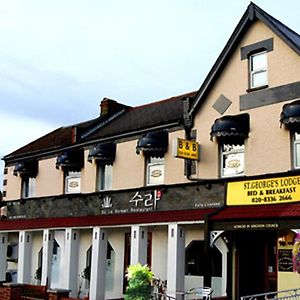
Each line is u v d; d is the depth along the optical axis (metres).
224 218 17.05
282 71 17.94
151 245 22.36
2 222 27.84
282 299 15.88
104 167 24.22
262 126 18.14
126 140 23.08
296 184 16.69
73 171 25.61
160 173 21.47
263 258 18.62
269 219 15.85
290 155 17.23
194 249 21.19
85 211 24.02
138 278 15.25
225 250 19.89
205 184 19.23
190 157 19.39
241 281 19.12
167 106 25.98
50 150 26.78
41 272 25.70
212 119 19.69
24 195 28.27
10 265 29.12
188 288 21.03
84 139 25.27
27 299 21.45
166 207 20.45
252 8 18.92
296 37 19.27
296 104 16.62
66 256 23.69
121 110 29.34
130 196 22.03
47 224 24.88
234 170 18.83
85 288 24.30
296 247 15.42
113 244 24.05
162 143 21.02
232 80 19.38
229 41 19.41
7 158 29.44
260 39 18.80
